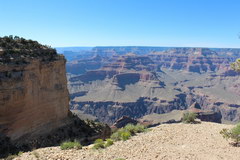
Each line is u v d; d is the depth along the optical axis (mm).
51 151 17859
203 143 19328
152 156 16328
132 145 18906
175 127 25234
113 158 16172
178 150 17516
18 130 30172
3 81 28422
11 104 29141
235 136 19844
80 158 16125
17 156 17453
